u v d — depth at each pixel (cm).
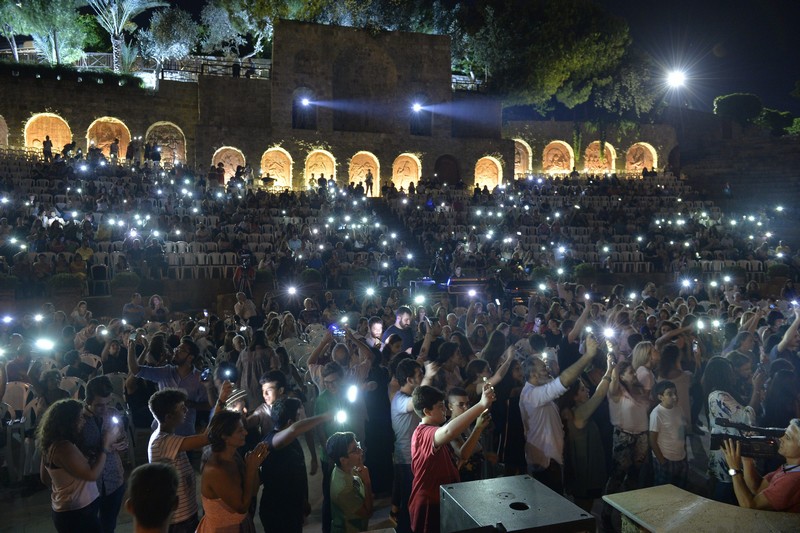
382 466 844
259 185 4259
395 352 957
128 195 3194
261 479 639
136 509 395
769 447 511
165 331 1467
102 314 2266
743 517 407
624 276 3042
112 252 2519
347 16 4922
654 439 746
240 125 4412
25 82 3962
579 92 5050
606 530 738
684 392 845
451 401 610
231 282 2623
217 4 5112
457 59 5331
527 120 5156
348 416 787
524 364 835
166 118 4297
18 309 2075
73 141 4062
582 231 3597
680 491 446
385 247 3155
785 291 2514
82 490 566
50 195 2967
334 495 606
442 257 3072
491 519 370
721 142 5241
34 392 974
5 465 971
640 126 5234
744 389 849
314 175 4497
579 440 770
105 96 4150
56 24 4562
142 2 4894
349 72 4662
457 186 4400
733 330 1209
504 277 2820
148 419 1055
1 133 3925
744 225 3947
